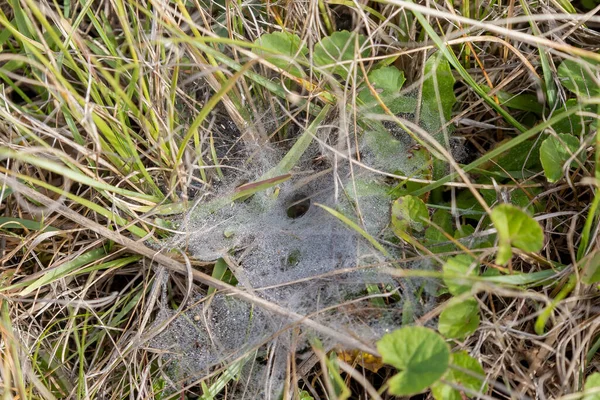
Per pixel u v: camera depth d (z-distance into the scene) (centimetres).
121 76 70
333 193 68
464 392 58
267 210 69
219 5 69
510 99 68
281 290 65
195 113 69
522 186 64
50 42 69
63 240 68
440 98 67
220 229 68
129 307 67
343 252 66
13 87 70
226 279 67
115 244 68
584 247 61
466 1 68
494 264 61
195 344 66
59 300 67
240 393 65
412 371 56
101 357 67
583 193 65
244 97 68
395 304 64
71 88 60
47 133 65
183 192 66
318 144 69
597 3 70
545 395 62
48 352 67
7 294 66
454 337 60
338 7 73
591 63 66
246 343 65
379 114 65
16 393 64
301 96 68
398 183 67
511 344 63
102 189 65
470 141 69
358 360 64
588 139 63
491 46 70
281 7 70
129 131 67
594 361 62
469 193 67
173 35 66
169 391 66
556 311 62
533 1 69
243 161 70
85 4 67
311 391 64
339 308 64
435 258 63
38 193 65
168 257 66
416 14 64
